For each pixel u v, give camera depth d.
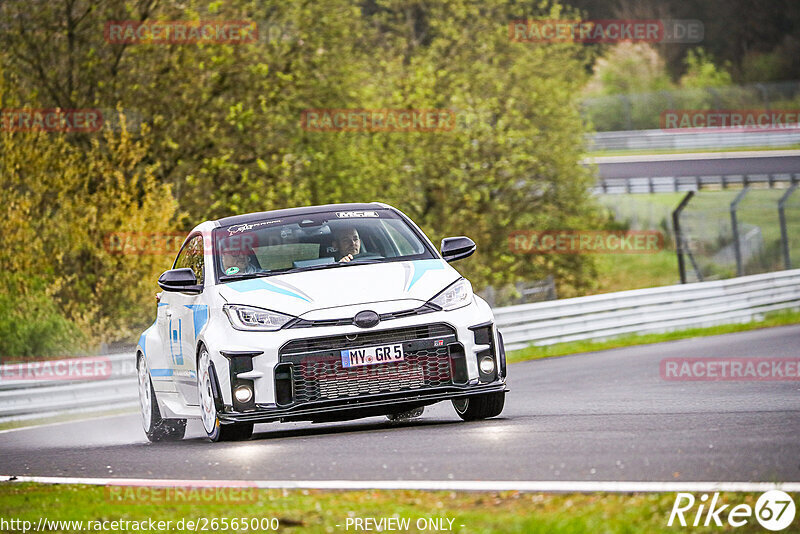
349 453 24.08
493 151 125.62
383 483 20.19
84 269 83.25
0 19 92.69
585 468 20.28
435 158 120.94
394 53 136.25
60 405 53.62
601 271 148.88
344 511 18.17
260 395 26.25
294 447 25.86
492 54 133.38
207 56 94.50
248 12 101.31
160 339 33.16
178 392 31.67
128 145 84.56
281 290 27.41
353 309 26.59
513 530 15.80
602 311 80.31
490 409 29.22
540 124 134.25
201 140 95.19
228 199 95.06
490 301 81.00
